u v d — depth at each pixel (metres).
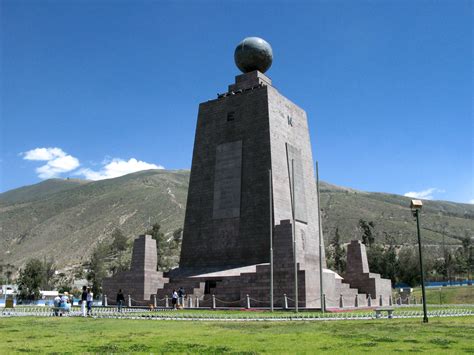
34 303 75.88
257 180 51.34
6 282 160.25
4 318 32.69
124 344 17.39
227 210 52.34
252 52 56.25
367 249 123.00
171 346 16.78
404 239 184.50
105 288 52.91
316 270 44.00
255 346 16.70
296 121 57.50
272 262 41.47
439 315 34.28
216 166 54.56
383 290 57.25
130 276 51.47
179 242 159.38
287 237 43.66
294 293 42.00
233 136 54.34
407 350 15.57
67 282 143.00
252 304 43.84
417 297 72.56
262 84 55.19
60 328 24.11
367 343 17.36
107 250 168.88
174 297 44.09
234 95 55.56
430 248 172.62
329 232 191.38
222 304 45.78
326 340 18.34
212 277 48.72
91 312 37.16
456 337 19.11
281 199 51.22
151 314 35.53
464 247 148.38
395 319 29.98
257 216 50.31
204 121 57.09
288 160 53.88
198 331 22.19
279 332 21.50
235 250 50.78
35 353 15.12
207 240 52.91
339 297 48.84
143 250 51.53
